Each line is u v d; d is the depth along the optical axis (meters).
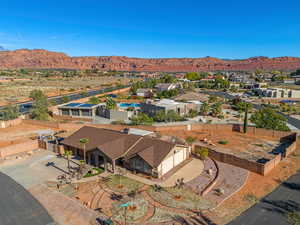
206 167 32.69
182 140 41.16
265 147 40.72
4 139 47.28
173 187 27.05
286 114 68.62
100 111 67.69
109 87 150.88
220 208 23.00
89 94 118.56
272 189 26.70
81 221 21.33
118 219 21.33
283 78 177.25
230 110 75.56
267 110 53.22
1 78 196.75
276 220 21.17
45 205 23.95
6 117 60.03
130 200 24.41
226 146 41.41
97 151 32.50
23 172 31.81
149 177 29.45
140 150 31.64
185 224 20.58
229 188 26.86
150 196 25.19
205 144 42.53
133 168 31.59
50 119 64.00
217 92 125.94
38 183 28.69
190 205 23.44
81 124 55.19
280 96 102.56
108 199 24.77
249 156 36.81
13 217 22.20
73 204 23.95
